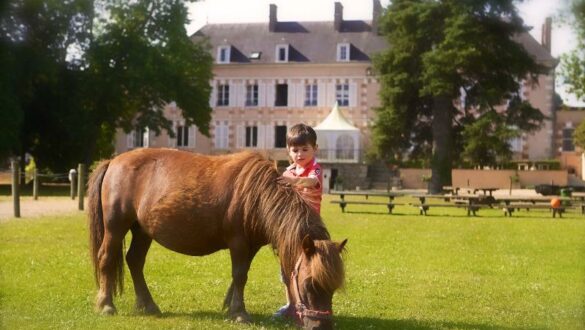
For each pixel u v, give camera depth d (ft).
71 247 40.57
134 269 23.00
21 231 48.88
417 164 163.02
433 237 52.37
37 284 27.94
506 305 25.40
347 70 185.06
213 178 21.08
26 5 115.14
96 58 131.54
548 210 90.89
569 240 51.31
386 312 23.81
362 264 36.47
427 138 134.62
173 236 21.30
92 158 136.56
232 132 192.13
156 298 25.67
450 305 25.23
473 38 113.91
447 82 116.26
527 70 120.37
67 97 127.75
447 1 117.50
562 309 24.56
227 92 193.47
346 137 168.04
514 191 138.72
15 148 119.24
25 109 124.67
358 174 160.45
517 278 32.42
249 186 20.27
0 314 22.08
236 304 21.11
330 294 16.66
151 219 21.54
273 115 189.57
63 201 83.76
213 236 21.07
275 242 19.34
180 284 29.07
